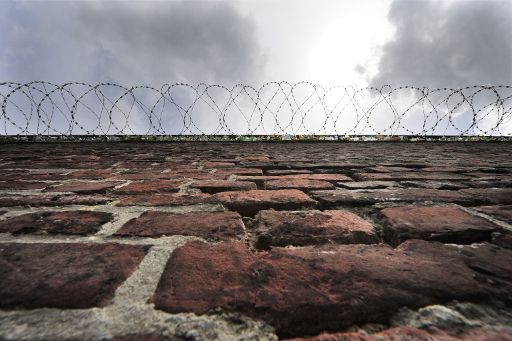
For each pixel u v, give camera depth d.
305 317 0.48
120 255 0.69
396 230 0.82
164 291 0.54
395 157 2.81
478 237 0.78
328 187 1.40
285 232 0.82
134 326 0.46
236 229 0.85
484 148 4.14
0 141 4.82
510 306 0.50
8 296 0.53
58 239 0.78
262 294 0.53
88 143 4.96
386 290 0.54
